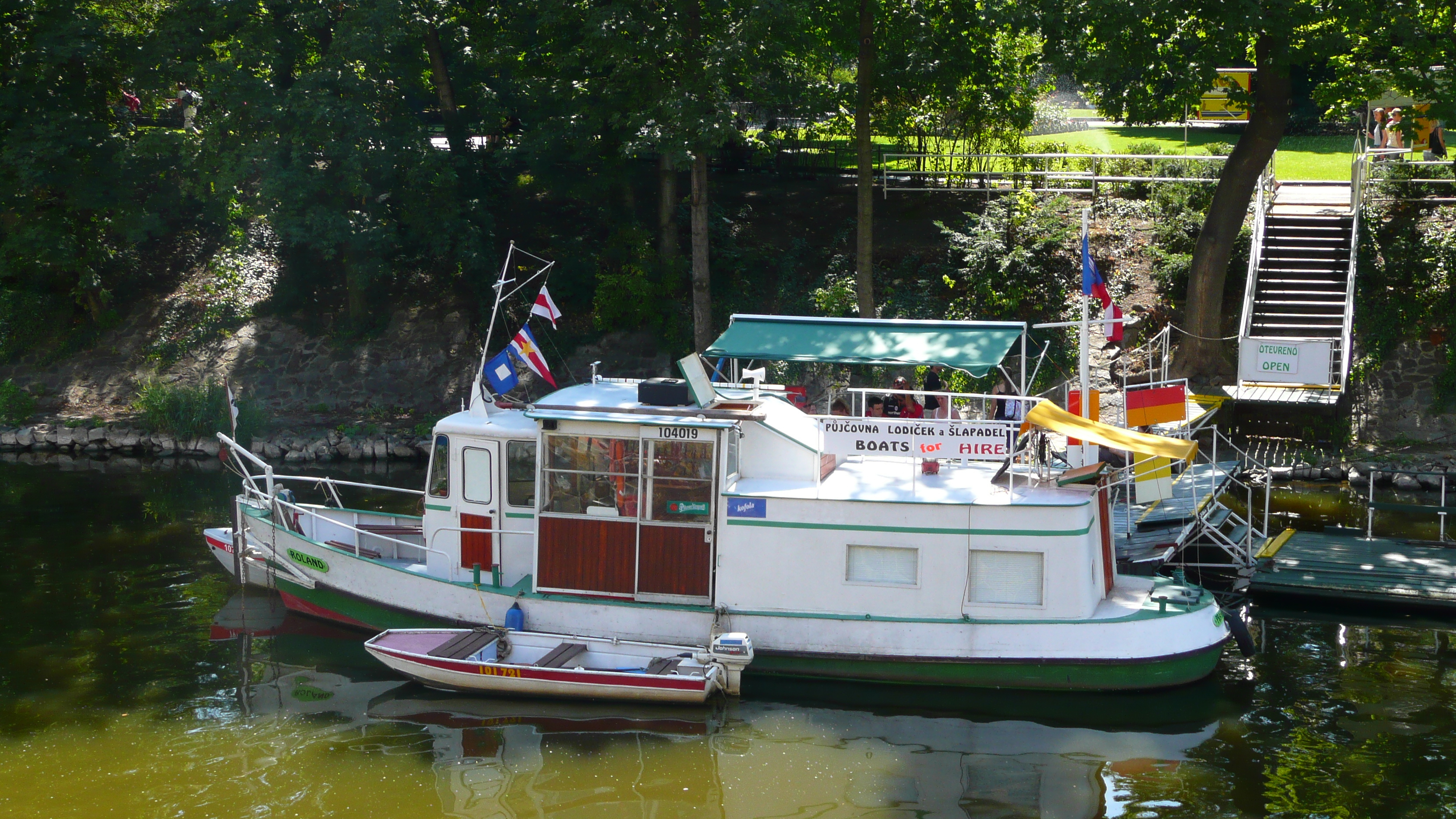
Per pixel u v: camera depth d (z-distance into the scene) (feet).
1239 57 73.87
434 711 42.39
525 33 90.74
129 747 39.09
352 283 97.66
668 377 92.22
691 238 95.81
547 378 50.62
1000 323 48.93
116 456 87.25
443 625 48.19
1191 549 56.34
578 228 104.63
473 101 96.84
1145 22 70.08
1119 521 58.03
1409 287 84.17
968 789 36.14
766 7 72.64
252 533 54.08
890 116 92.43
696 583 45.80
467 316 98.48
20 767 37.45
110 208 97.50
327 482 56.29
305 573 51.60
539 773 37.29
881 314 90.17
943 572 44.42
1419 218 88.94
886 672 44.50
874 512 44.47
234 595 55.47
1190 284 82.69
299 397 94.17
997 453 44.62
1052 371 84.33
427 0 88.84
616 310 93.86
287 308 101.40
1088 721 41.22
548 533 46.68
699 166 85.87
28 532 65.26
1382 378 80.48
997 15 73.87
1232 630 46.09
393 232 91.25
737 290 97.60
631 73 79.15
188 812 34.45
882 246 98.58
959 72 80.23
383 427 88.99
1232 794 35.55
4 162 93.56
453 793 35.83
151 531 65.87
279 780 36.63
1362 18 68.54
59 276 104.27
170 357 98.63
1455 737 39.19
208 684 44.83
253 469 82.12
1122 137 124.77
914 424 45.29
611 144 93.97
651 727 41.04
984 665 43.65
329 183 90.27
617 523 46.09
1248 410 80.28
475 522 48.83
